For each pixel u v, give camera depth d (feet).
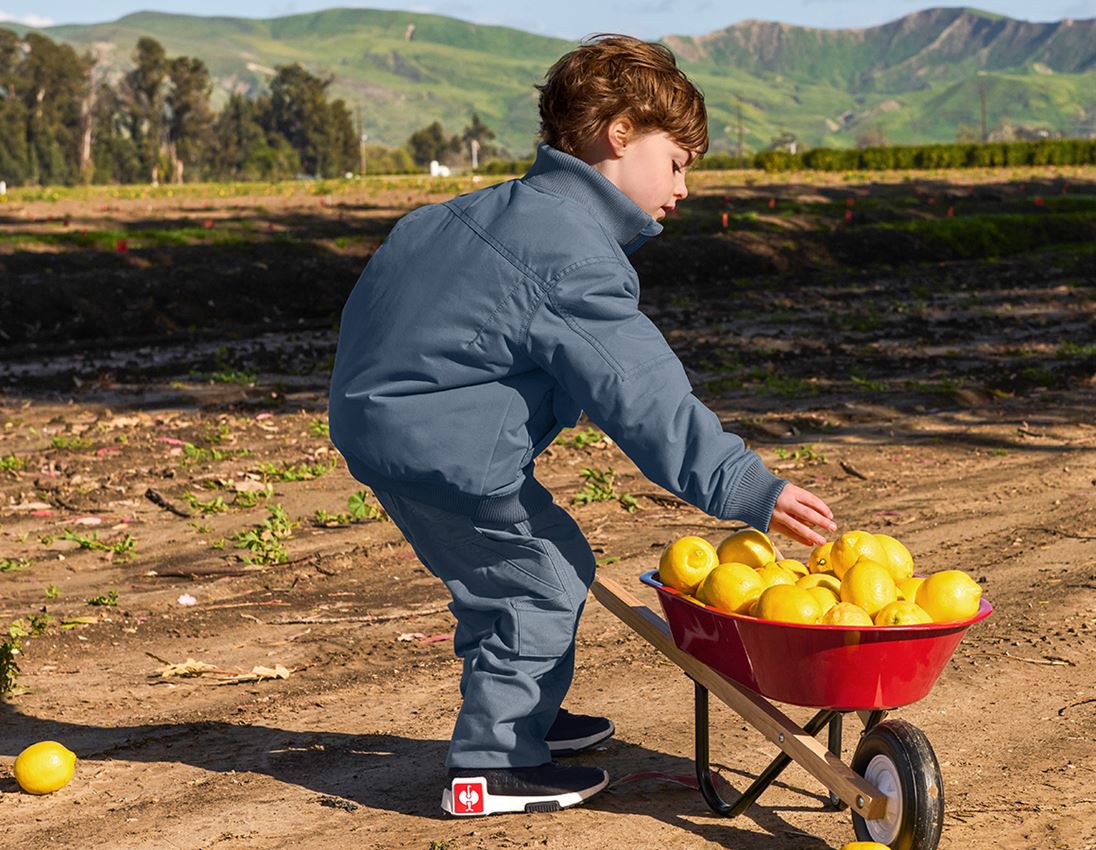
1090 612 17.90
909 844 9.56
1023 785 12.27
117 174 556.92
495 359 10.37
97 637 18.16
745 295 65.98
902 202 119.24
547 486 27.12
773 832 11.26
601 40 10.85
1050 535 22.30
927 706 14.58
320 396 39.42
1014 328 52.75
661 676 15.96
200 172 572.92
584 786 11.67
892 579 10.51
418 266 10.68
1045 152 220.02
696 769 11.53
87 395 40.06
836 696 9.76
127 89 564.30
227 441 32.81
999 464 28.50
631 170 10.71
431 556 11.40
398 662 16.83
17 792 12.75
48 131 532.73
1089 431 31.81
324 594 20.18
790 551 22.06
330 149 592.60
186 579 21.22
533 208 10.44
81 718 14.96
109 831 11.68
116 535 24.21
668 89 10.62
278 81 596.70
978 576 20.04
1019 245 91.91
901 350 46.93
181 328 56.85
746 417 34.12
